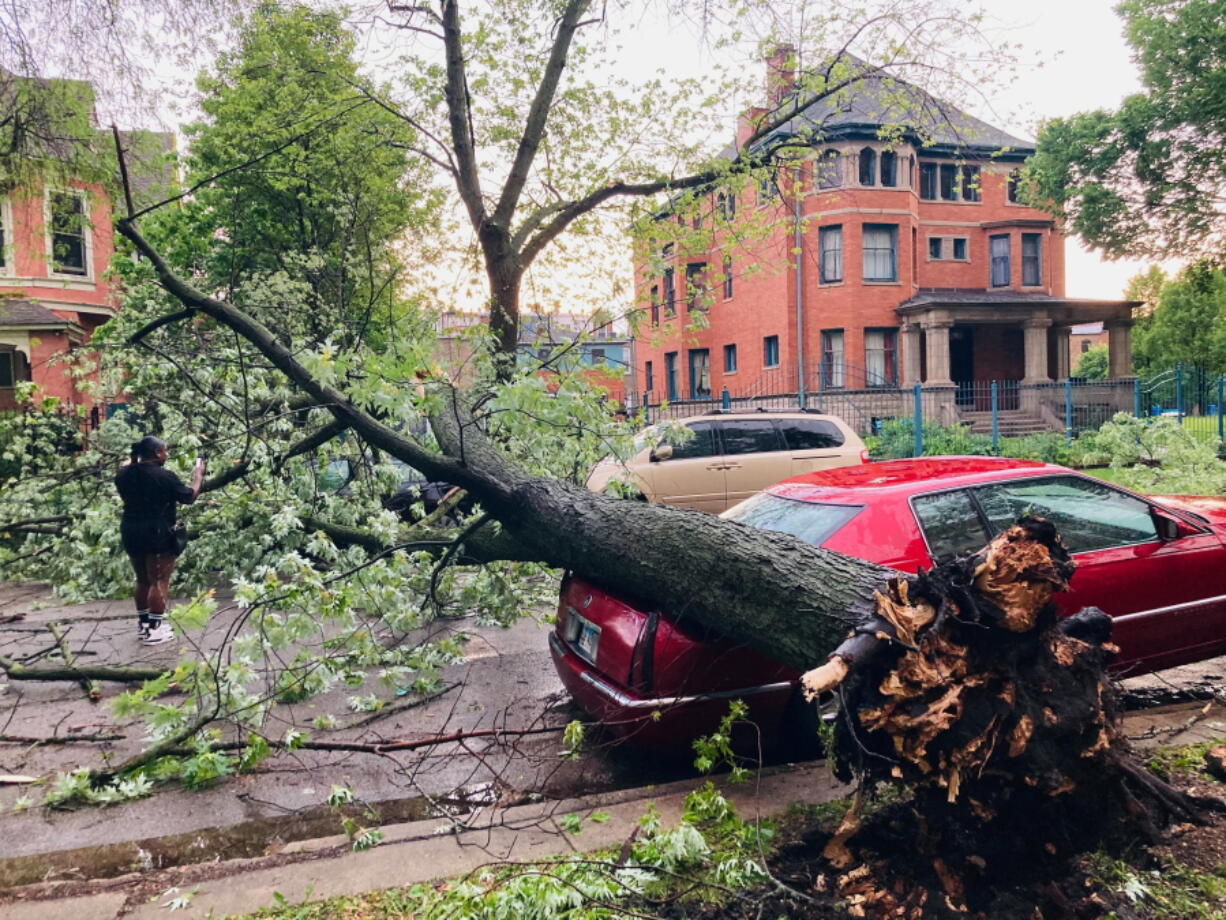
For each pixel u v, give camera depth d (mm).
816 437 11953
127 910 2934
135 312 11359
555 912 2662
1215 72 23188
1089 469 17641
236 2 9984
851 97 11227
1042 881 2514
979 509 4645
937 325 26188
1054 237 30391
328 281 10320
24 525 9008
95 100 10656
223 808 4012
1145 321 55406
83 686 5777
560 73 10617
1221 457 17469
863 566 3656
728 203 12023
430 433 7184
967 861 2484
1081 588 4492
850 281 27047
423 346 5211
